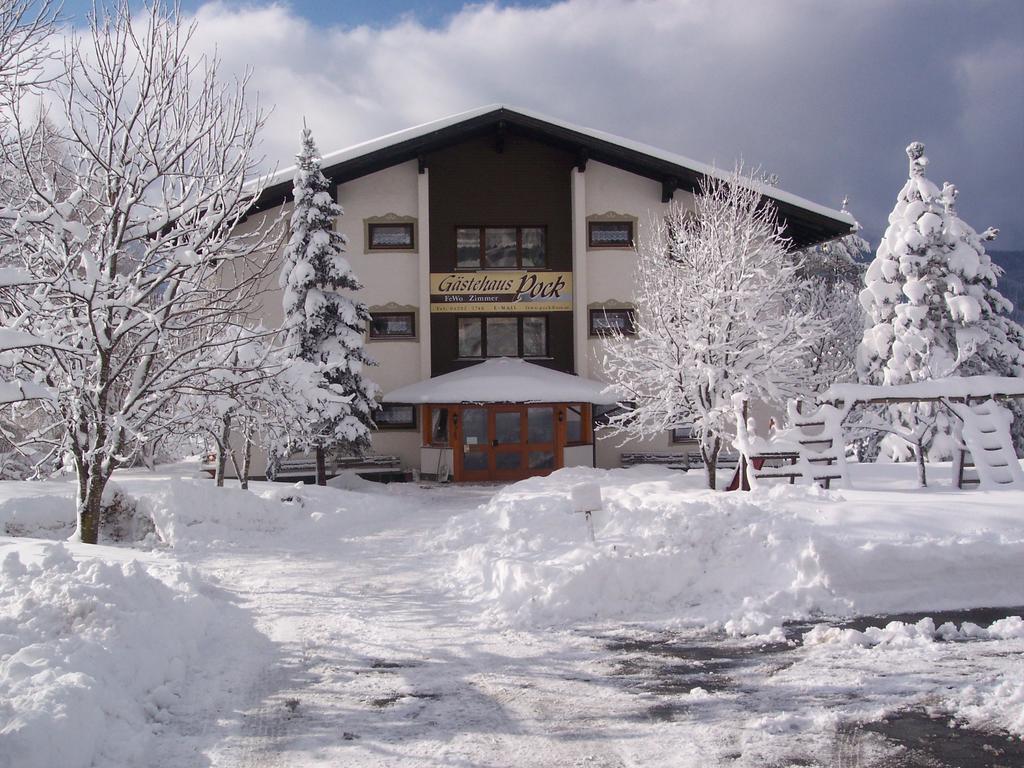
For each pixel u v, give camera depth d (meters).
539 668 7.45
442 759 5.43
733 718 6.10
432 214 30.00
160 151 12.43
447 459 27.86
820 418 14.86
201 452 28.80
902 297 33.09
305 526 16.92
